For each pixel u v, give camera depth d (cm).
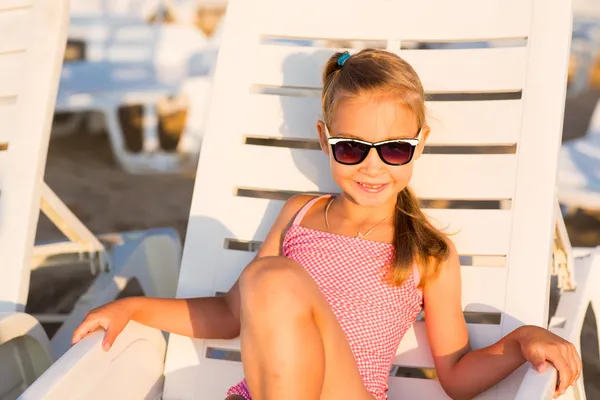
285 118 239
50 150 626
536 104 220
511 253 213
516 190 216
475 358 201
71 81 583
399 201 216
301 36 243
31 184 241
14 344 223
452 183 223
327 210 222
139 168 579
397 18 237
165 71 601
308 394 169
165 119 650
